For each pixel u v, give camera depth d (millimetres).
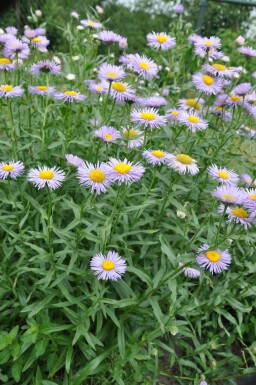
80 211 560
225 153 821
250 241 692
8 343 541
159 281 575
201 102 844
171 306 546
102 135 645
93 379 601
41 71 760
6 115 699
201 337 684
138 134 708
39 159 683
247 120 899
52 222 611
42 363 601
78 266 615
